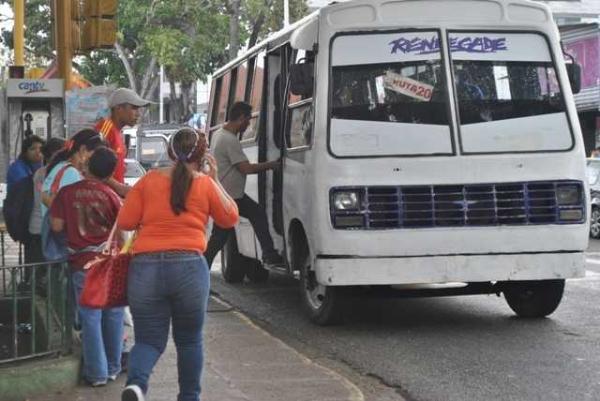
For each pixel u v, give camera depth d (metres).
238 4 30.00
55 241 7.30
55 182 7.22
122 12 35.41
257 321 10.45
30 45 37.38
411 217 9.16
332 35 9.45
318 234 9.19
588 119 31.36
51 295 6.92
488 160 9.27
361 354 8.64
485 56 9.60
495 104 9.48
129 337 8.31
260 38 34.19
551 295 10.05
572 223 9.35
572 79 9.91
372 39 9.51
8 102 12.52
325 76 9.37
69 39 12.09
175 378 7.18
